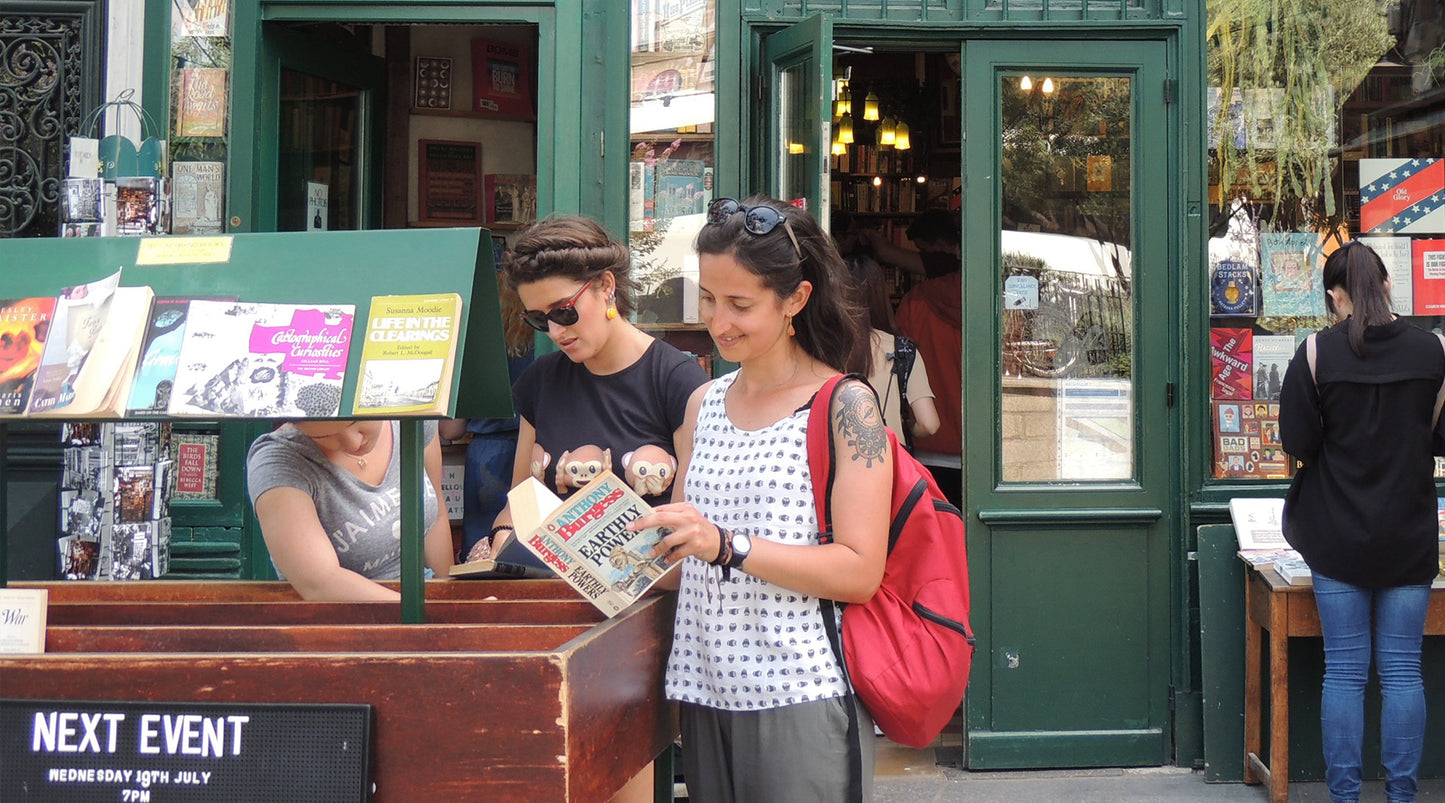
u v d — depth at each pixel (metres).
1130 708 4.36
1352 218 4.44
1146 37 4.36
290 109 4.44
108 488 3.55
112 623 2.21
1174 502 4.37
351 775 1.61
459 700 1.62
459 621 2.15
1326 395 3.64
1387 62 4.43
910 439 4.88
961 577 2.01
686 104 4.30
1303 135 4.42
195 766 1.65
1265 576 3.95
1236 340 4.42
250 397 1.85
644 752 1.98
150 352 1.92
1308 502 3.73
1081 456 4.41
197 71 4.23
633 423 2.61
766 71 4.33
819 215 3.98
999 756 4.34
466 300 1.89
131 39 4.20
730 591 1.96
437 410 1.79
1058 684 4.36
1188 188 4.34
